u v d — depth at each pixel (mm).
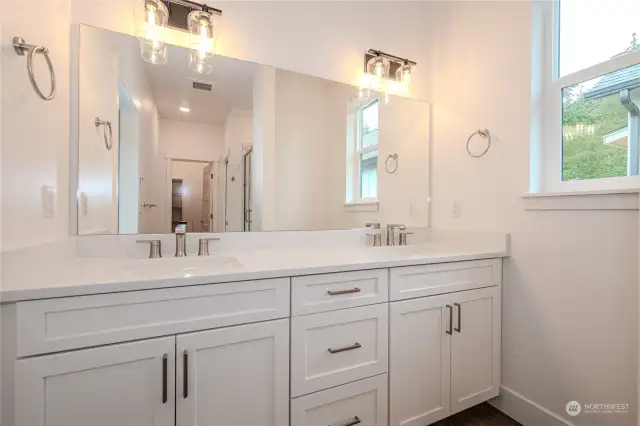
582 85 1456
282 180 1737
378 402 1315
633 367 1206
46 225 1045
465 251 1669
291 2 1718
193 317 969
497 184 1709
